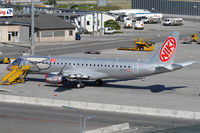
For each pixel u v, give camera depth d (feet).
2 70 556.51
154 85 471.62
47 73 469.98
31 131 300.81
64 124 318.65
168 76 532.32
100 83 461.37
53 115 345.31
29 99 387.55
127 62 433.89
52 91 431.02
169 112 343.26
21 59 476.95
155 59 424.05
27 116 342.03
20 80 478.18
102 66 441.68
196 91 440.45
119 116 342.03
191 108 360.89
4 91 428.56
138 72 428.15
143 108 350.23
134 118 335.88
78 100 389.60
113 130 295.89
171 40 414.21
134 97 405.39
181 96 413.39
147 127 309.22
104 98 399.65
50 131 300.40
